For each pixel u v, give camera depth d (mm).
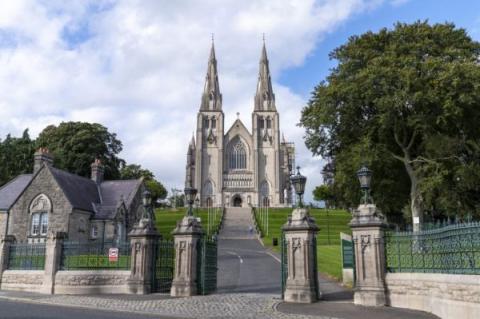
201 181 111938
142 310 14219
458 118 30766
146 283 19062
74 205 42281
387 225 15477
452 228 12094
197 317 12836
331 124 36250
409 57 31828
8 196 45188
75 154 69062
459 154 33250
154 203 105688
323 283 22906
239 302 15867
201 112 115688
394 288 14539
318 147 38938
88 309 14570
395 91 31188
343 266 22469
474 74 28938
